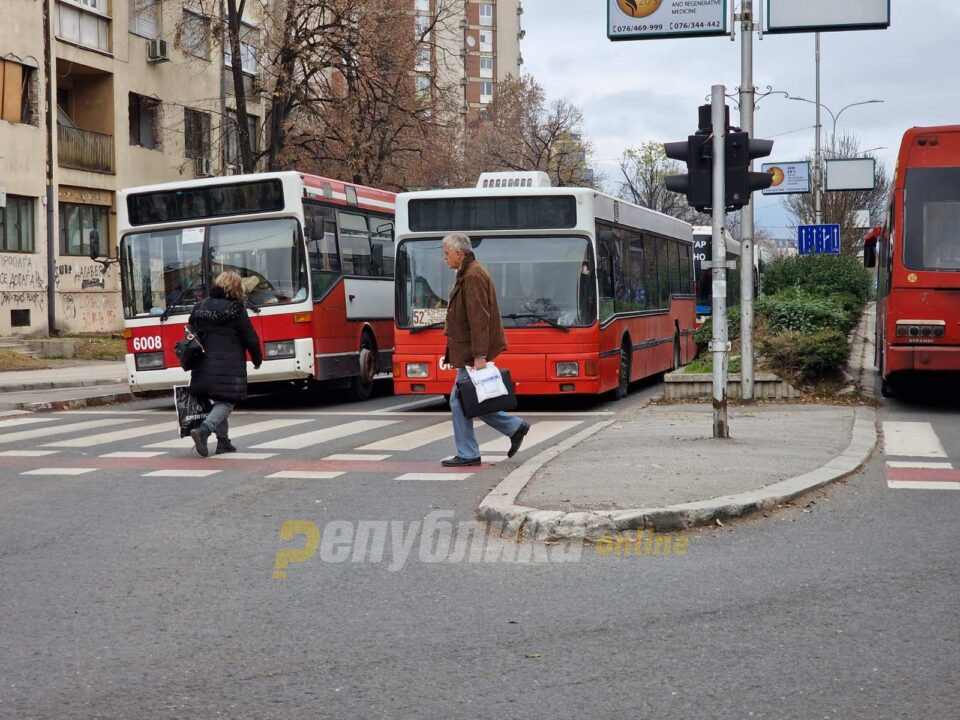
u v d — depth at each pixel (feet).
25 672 17.12
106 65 126.72
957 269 51.21
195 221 60.75
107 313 126.21
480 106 382.22
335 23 111.45
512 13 389.80
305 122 116.57
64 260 119.75
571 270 56.39
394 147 120.98
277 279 60.03
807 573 22.45
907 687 15.94
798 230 120.88
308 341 59.98
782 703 15.39
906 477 33.60
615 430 43.93
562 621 19.49
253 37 150.51
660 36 59.93
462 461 37.09
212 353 41.06
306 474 36.04
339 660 17.56
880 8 57.36
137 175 132.46
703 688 16.02
